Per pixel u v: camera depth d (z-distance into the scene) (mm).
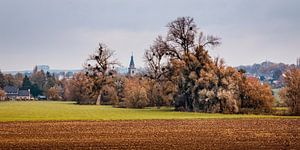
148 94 148500
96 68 183375
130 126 76562
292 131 68812
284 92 110000
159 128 73312
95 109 137500
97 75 183000
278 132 67438
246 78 120062
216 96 116625
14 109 136250
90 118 94812
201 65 125438
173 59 132250
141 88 147875
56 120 88688
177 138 60781
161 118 94812
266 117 98312
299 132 67500
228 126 76500
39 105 174375
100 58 182375
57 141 57875
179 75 127125
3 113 113375
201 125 78312
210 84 119312
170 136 62906
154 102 148500
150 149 51375
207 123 82188
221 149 51281
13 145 54219
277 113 111062
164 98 143500
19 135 64125
